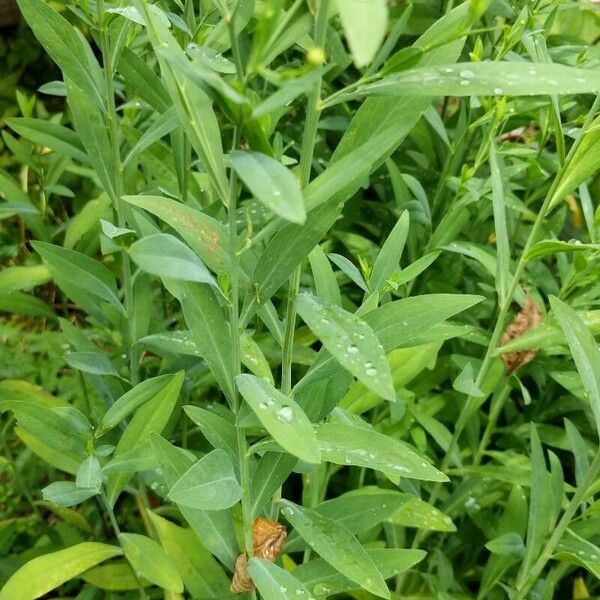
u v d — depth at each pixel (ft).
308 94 0.90
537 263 2.21
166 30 0.99
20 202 2.08
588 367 1.30
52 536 2.12
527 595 1.79
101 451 1.46
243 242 1.12
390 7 2.34
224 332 1.09
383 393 0.86
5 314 2.81
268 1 0.69
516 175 2.39
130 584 1.87
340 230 2.43
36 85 3.71
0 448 2.23
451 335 1.37
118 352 2.18
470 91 0.83
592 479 1.46
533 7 1.74
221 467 1.12
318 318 0.96
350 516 1.40
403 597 2.03
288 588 1.17
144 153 1.89
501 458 1.96
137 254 0.89
